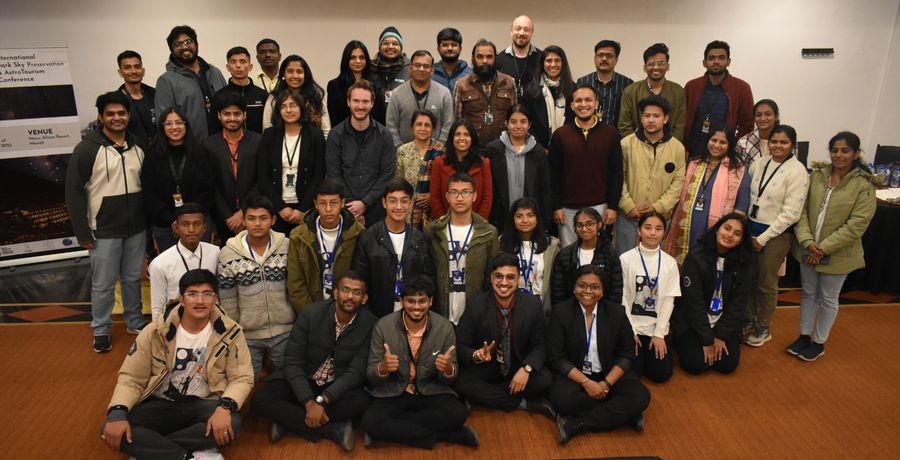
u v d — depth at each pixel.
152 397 2.73
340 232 3.24
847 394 3.27
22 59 4.96
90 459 2.68
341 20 5.74
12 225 5.16
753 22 6.08
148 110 4.19
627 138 3.99
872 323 4.17
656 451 2.79
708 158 3.91
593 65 6.06
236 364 2.77
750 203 3.83
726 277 3.44
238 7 5.61
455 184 3.18
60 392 3.21
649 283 3.37
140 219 3.66
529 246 3.38
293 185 3.69
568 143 3.84
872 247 4.66
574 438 2.88
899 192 4.90
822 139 6.51
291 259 3.16
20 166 5.09
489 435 2.90
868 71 6.33
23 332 3.94
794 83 6.29
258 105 4.21
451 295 3.33
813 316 3.73
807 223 3.66
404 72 4.39
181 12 5.56
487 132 4.16
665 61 4.19
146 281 4.09
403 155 3.85
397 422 2.77
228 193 3.72
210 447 2.61
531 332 3.09
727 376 3.47
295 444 2.81
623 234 4.03
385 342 2.89
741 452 2.78
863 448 2.81
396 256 3.23
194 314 2.60
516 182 3.77
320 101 4.16
